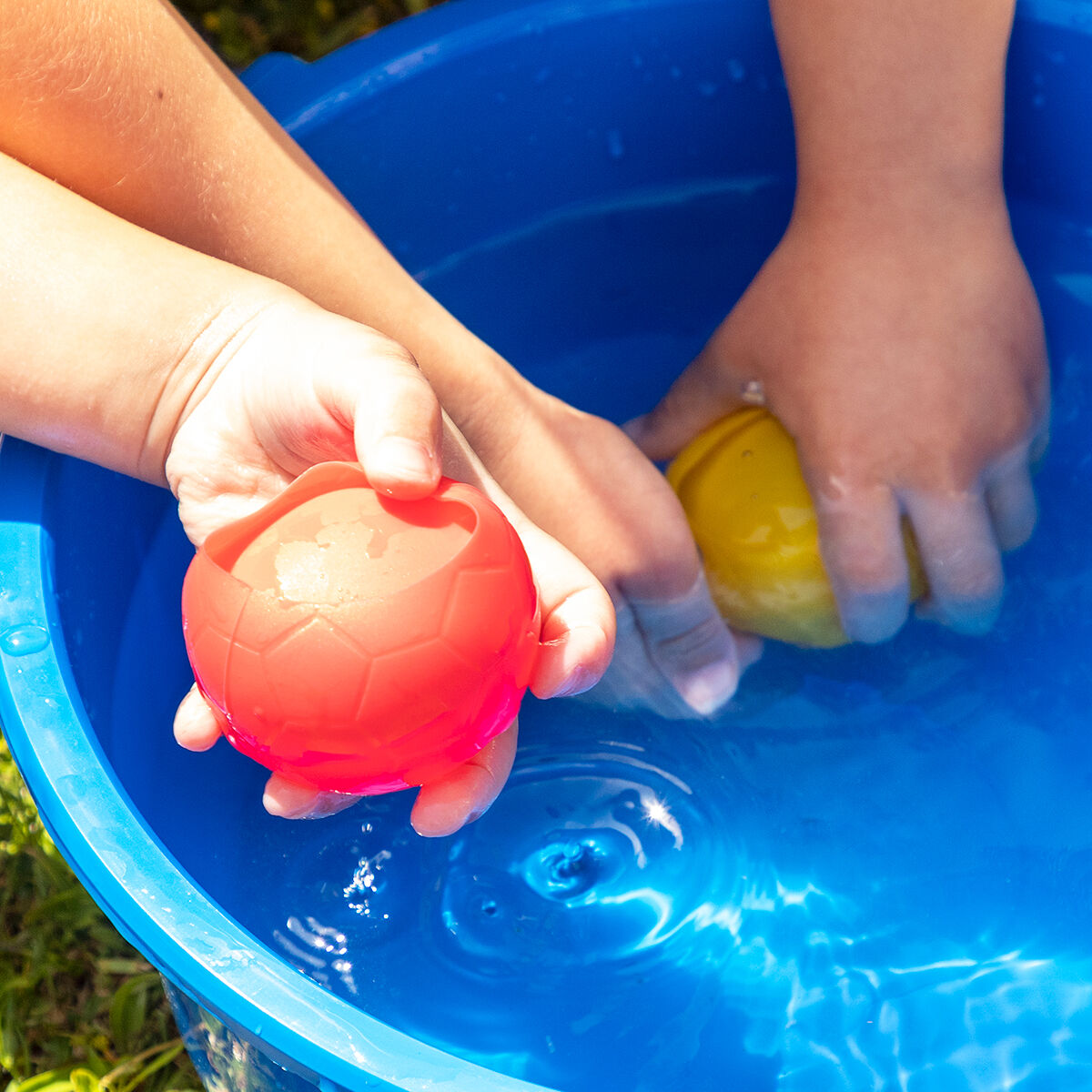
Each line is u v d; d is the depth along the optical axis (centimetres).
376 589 71
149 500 126
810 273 127
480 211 154
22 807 135
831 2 122
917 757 118
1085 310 143
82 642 107
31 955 128
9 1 100
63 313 95
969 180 126
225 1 208
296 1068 74
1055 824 113
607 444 125
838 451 120
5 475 102
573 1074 101
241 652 72
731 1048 102
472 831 117
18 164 101
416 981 107
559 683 90
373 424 79
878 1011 104
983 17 122
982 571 121
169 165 110
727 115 151
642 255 160
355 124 138
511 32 140
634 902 112
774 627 123
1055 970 105
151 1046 123
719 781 118
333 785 75
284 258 117
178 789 118
